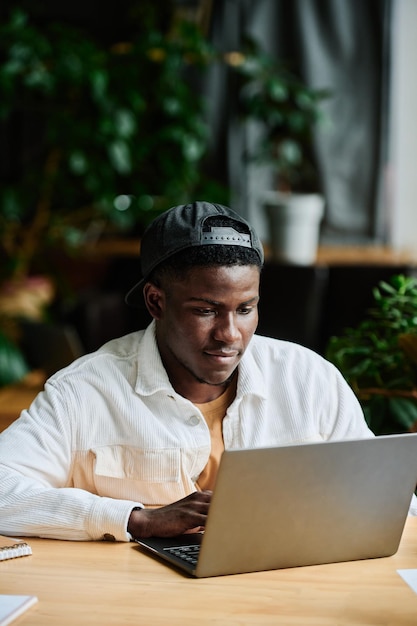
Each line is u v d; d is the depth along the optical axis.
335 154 5.61
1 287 5.00
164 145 5.11
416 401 2.36
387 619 1.34
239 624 1.32
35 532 1.68
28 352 3.63
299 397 1.89
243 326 1.72
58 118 4.86
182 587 1.46
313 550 1.55
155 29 5.40
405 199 5.61
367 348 2.44
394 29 5.54
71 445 1.82
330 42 5.58
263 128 5.70
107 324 4.74
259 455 1.45
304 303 4.42
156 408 1.83
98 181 4.93
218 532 1.47
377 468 1.55
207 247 1.69
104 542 1.67
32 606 1.38
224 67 5.70
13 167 5.68
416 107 5.55
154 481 1.80
